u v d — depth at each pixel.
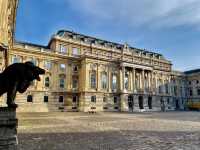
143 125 21.97
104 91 60.50
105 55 66.88
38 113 44.69
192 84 89.50
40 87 53.12
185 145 11.52
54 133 15.94
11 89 8.29
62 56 57.91
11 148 8.02
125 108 62.09
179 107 85.69
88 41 66.56
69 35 63.59
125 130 17.89
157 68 77.94
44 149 10.38
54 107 54.41
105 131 17.27
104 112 52.66
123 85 63.53
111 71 63.59
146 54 80.44
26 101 50.38
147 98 69.25
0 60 24.41
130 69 67.31
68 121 26.23
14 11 34.09
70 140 12.98
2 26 20.08
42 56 54.72
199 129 18.58
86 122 25.17
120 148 10.77
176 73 87.31
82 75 58.78
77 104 58.25
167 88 81.12
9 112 8.21
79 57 60.88
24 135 14.73
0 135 7.89
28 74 8.32
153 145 11.54
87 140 13.01
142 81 69.44
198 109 80.38
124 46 73.19
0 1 19.36
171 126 20.95
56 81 56.06
